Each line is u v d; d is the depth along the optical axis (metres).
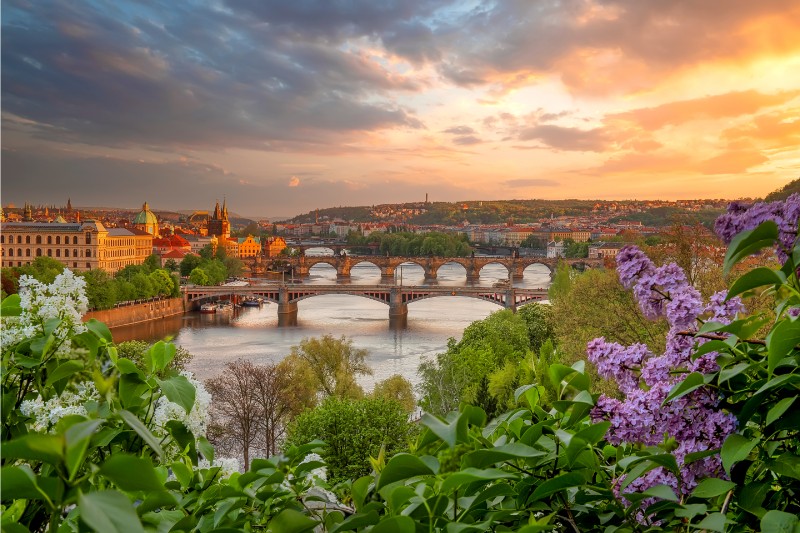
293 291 166.38
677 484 3.04
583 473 3.21
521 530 2.41
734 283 3.12
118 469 1.88
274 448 57.56
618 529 2.96
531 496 2.99
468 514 2.83
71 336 3.89
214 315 166.25
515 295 159.50
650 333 26.36
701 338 3.38
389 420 37.53
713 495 2.81
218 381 57.06
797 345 3.00
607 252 170.25
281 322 152.62
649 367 3.32
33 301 3.88
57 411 3.58
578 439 2.94
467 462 2.63
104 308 138.00
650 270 3.56
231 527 3.16
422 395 63.28
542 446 3.23
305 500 3.63
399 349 116.06
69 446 1.69
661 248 32.19
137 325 144.62
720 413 3.02
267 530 3.19
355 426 36.88
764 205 3.37
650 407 3.11
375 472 3.30
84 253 186.25
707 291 29.34
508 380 25.94
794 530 2.43
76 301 3.99
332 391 64.88
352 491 3.06
